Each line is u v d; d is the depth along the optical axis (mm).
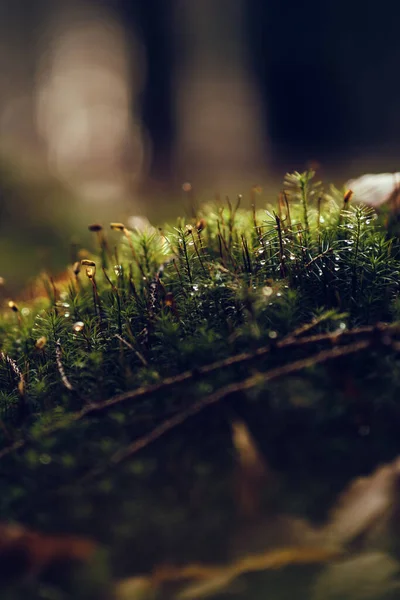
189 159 2771
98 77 4477
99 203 1503
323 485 343
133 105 2781
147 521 338
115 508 342
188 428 354
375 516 331
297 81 2889
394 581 316
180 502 342
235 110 3332
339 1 2801
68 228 1170
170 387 362
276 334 371
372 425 353
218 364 364
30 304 471
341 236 402
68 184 1453
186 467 348
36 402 382
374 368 361
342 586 316
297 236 404
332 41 2834
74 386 384
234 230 426
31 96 4469
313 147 2871
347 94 2857
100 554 325
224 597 317
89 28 4340
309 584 318
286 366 358
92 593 319
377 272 391
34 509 342
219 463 348
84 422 359
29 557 323
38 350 404
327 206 429
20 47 4402
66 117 4461
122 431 357
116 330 401
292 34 2871
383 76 2822
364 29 2809
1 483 349
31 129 4445
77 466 349
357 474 345
